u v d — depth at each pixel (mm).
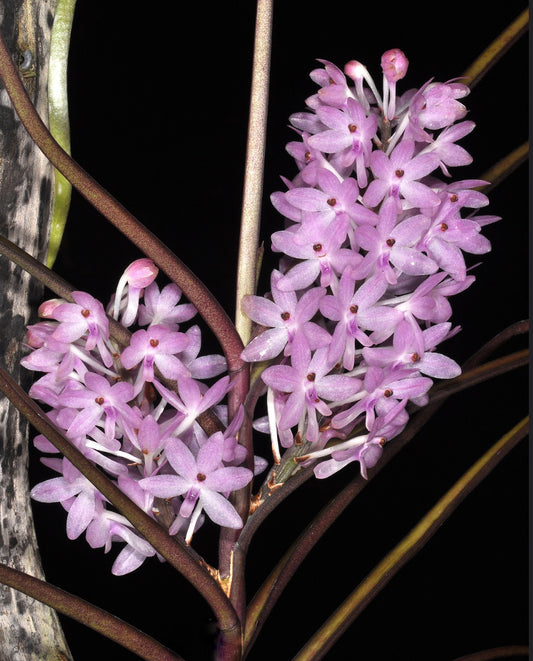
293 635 598
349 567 626
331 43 702
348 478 632
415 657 612
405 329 301
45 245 361
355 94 313
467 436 672
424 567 636
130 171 704
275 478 315
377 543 638
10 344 351
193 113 712
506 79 688
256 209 320
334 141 300
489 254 685
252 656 587
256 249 320
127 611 563
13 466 355
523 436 339
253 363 322
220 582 316
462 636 622
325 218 297
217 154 710
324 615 607
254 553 614
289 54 694
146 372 295
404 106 317
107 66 707
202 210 701
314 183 303
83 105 701
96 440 303
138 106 710
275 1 697
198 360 323
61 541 562
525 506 655
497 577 639
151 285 319
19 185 348
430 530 333
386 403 308
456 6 703
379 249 297
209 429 306
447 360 310
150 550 312
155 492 296
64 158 291
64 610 300
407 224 297
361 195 314
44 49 355
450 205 304
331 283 299
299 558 327
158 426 293
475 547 646
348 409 306
